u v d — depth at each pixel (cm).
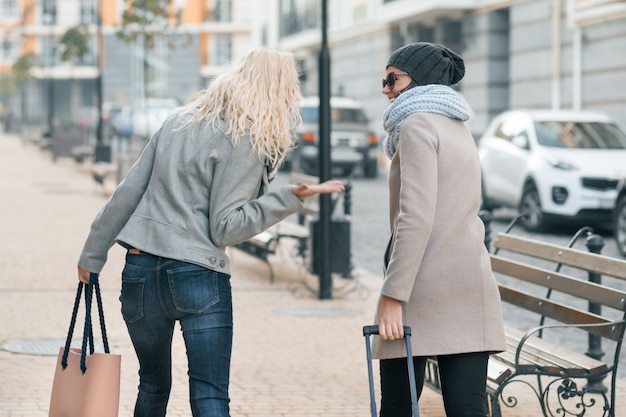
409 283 520
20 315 1203
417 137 525
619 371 988
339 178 3712
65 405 561
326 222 1371
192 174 543
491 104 4162
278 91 552
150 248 541
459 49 4278
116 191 561
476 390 540
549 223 2148
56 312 1223
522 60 3816
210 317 539
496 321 542
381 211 2609
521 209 2170
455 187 532
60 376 568
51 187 3316
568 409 834
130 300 550
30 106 10894
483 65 4169
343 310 1293
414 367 557
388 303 527
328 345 1076
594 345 879
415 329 534
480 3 4156
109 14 9994
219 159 540
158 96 9462
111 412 552
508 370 695
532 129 2192
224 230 536
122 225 564
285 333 1136
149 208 549
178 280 537
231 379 915
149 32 3647
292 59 560
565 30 3566
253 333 1133
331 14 5466
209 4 9519
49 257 1709
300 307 1309
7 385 874
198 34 9519
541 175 2088
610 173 2042
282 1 6153
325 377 930
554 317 782
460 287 534
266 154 547
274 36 6312
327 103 1359
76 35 6091
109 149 4041
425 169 520
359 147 3666
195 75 9519
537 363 724
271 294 1405
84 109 9250
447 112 536
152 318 550
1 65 11169
